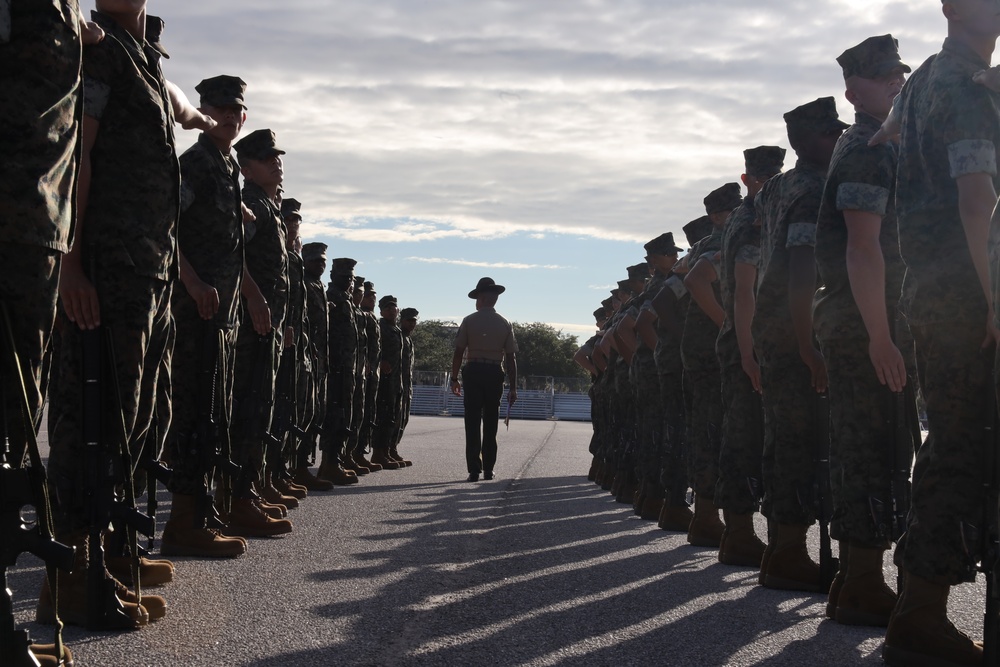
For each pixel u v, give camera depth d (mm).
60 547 2549
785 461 4738
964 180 3244
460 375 11898
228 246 5207
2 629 2490
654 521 7922
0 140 2514
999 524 3041
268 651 3324
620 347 9141
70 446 3516
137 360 3535
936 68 3398
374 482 10625
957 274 3271
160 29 4586
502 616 3984
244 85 5508
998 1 3295
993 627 3225
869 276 3781
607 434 10977
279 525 6172
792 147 4770
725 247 5551
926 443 3396
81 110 2750
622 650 3490
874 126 4074
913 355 4117
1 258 2510
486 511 7988
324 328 9672
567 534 6785
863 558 4000
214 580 4570
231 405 5516
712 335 6352
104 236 3467
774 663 3373
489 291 11688
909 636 3359
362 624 3752
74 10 2721
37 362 2613
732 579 5094
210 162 5172
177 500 5262
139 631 3551
